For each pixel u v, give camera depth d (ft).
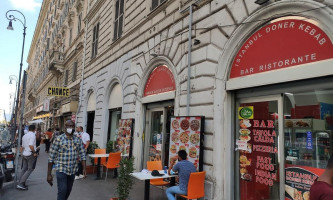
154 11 28.45
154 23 28.73
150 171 19.49
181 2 23.86
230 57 17.88
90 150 32.78
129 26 35.40
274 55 14.99
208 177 18.39
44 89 133.28
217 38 19.02
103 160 28.73
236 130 17.88
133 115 31.53
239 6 17.30
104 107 42.70
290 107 14.46
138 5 33.37
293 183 13.89
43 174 30.48
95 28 52.85
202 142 19.02
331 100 12.50
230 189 17.35
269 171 15.31
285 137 14.62
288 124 14.49
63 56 82.94
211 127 18.69
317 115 13.11
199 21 21.31
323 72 12.28
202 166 18.95
